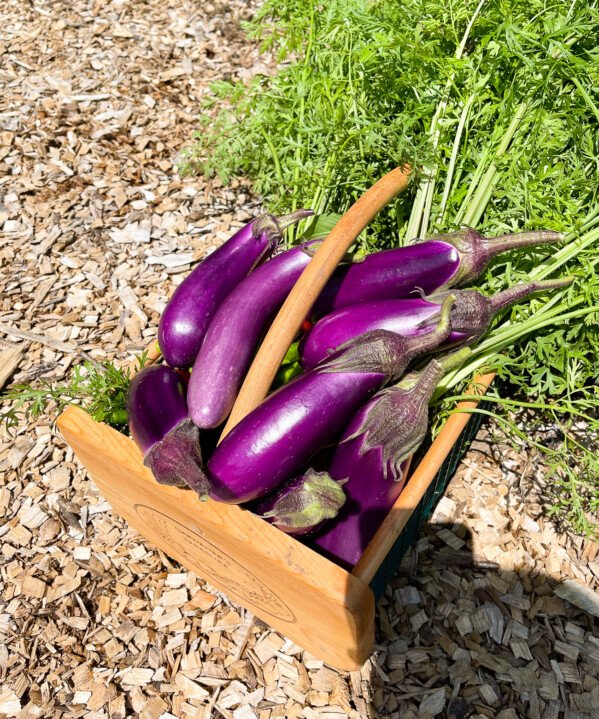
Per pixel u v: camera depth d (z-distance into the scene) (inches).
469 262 23.8
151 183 45.2
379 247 32.8
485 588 29.6
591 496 31.8
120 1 57.8
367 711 27.0
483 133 27.1
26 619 29.3
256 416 21.5
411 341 21.6
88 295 39.7
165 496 22.5
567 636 28.7
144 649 28.5
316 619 22.4
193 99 50.5
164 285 40.2
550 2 27.4
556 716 27.0
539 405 25.2
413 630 28.7
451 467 29.6
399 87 28.6
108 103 49.9
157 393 23.3
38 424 34.7
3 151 46.6
